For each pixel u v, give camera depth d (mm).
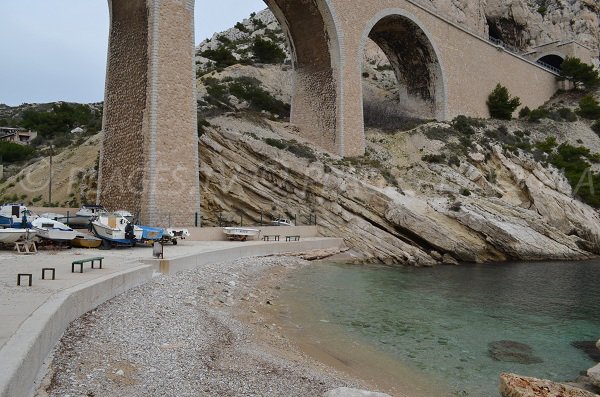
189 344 8117
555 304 15898
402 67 46094
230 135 28438
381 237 26172
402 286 17828
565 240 31156
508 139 44125
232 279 15359
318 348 9656
